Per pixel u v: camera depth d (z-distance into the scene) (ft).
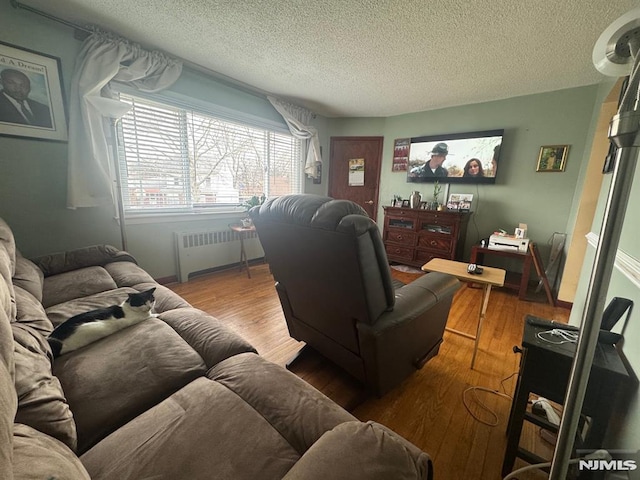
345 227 3.13
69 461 1.67
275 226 4.09
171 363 3.20
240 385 2.79
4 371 1.60
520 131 10.21
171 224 9.45
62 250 7.36
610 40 1.74
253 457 2.06
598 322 1.56
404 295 4.35
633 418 2.70
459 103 11.25
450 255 11.02
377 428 2.09
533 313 8.11
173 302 5.05
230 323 7.06
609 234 1.47
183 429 2.28
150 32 6.91
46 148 6.80
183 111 9.25
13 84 6.21
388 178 13.83
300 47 7.34
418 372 5.36
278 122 12.16
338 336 4.50
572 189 9.46
